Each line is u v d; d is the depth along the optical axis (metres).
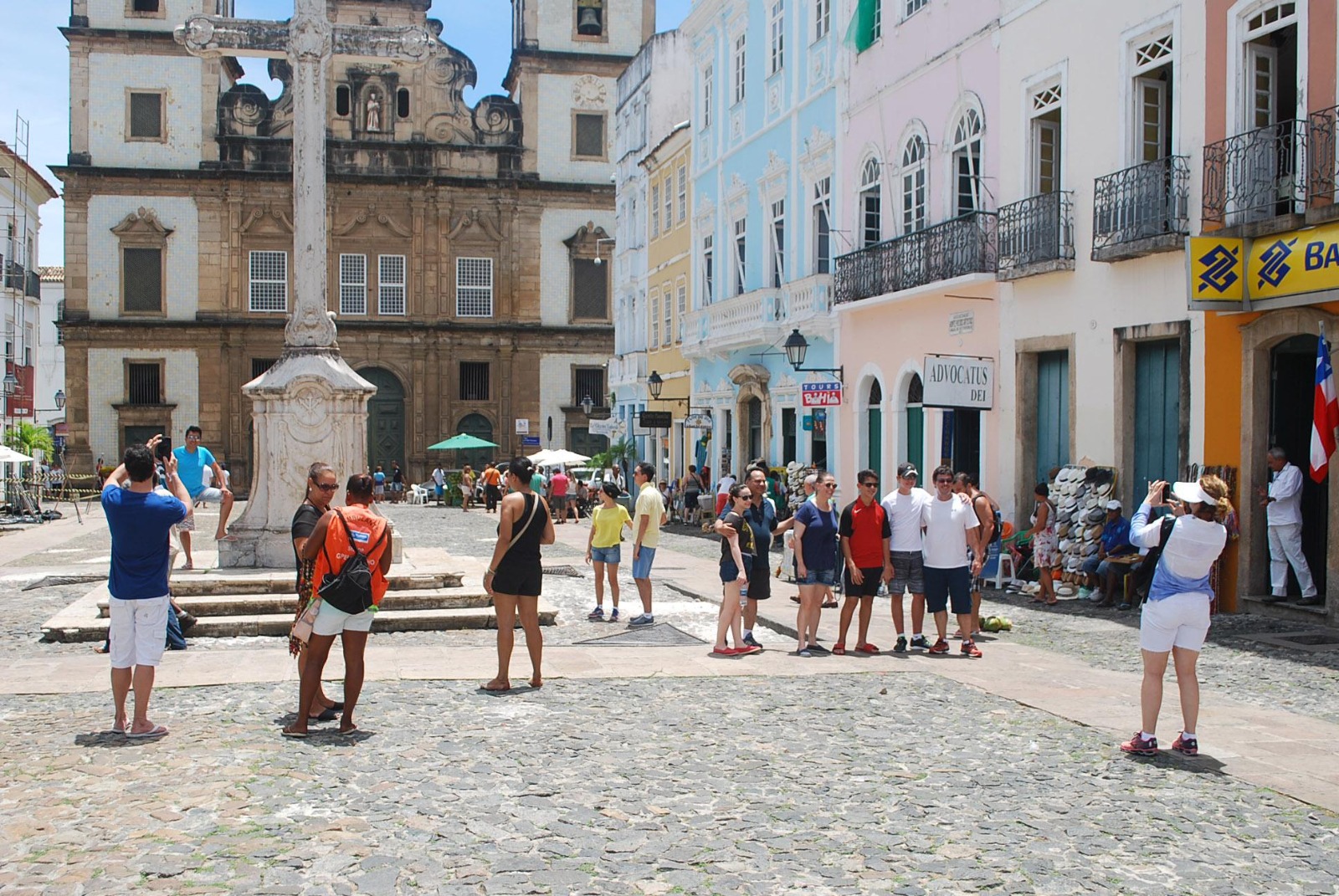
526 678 9.67
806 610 11.17
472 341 53.16
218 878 5.19
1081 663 10.72
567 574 18.55
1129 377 15.41
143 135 51.34
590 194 54.25
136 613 7.64
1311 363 13.73
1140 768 7.15
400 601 13.02
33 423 52.88
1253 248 12.97
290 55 14.71
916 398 20.86
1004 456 17.94
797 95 25.72
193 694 8.94
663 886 5.21
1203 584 7.45
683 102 37.75
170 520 7.69
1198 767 7.18
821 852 5.65
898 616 11.29
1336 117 12.27
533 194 53.78
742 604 11.55
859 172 22.98
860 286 21.88
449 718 8.25
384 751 7.32
